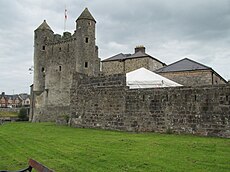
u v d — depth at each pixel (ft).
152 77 76.18
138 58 145.79
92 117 75.05
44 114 163.43
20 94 453.58
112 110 70.44
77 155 35.76
